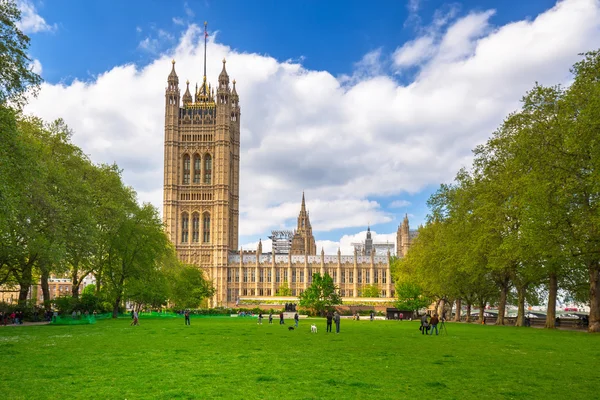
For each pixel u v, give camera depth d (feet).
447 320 382.83
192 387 73.46
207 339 149.38
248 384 75.97
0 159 139.95
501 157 240.32
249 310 444.14
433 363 98.78
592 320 194.18
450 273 272.31
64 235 210.79
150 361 98.78
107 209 274.36
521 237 197.98
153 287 334.44
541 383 78.23
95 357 103.55
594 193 172.65
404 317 401.29
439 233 307.58
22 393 68.54
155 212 328.49
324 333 182.50
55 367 89.86
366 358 105.70
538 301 317.22
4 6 140.56
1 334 159.94
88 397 66.74
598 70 175.42
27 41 146.00
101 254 290.15
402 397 68.13
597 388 74.69
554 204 175.94
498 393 70.95
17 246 206.08
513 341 148.87
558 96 199.41
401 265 420.77
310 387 74.08
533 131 194.80
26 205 189.78
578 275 250.98
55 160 246.88
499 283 281.95
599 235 170.91
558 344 139.03
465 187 270.05
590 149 160.25
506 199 228.22
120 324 232.73
